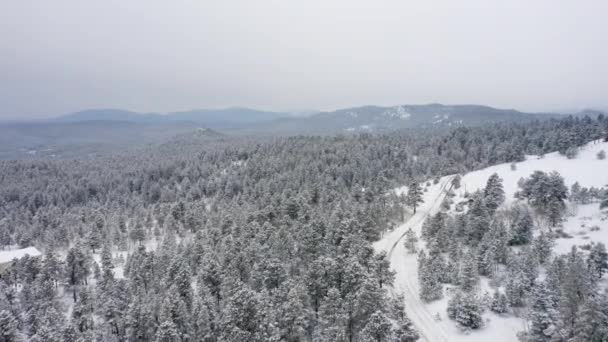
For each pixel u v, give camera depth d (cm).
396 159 17875
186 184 17688
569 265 5659
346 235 7838
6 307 6706
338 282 6050
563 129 18588
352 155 17962
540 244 6956
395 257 8719
